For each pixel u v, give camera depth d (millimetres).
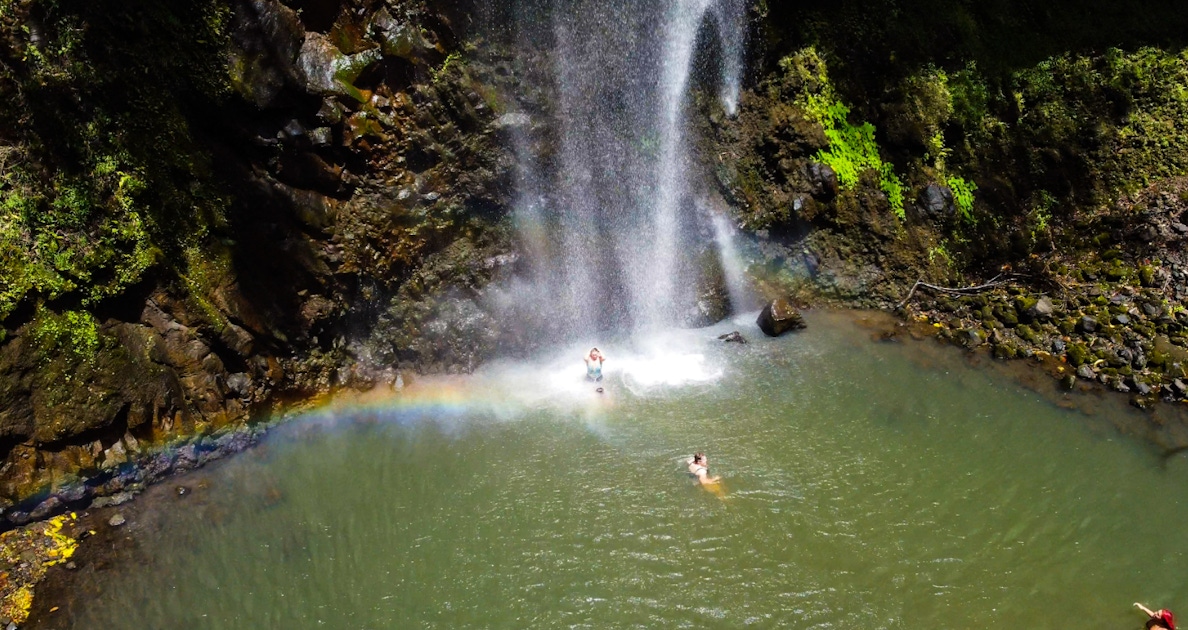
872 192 16656
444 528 10859
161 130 11562
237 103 12031
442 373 14055
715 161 16453
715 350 15047
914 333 15477
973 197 16656
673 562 10234
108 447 11156
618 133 15336
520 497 11352
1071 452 12281
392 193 13555
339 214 13273
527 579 10031
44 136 10648
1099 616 9578
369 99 13281
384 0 13281
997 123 16953
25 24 10320
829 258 16656
